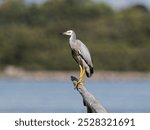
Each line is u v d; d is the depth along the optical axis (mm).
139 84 76562
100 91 56344
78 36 92500
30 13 103375
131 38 94812
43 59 88938
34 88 65188
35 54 89938
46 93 54281
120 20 97500
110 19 98625
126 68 87438
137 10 105000
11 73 89375
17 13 103875
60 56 88312
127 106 37906
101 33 93938
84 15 102500
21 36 91500
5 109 36188
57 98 46594
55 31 93438
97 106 12633
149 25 95875
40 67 89188
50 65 88812
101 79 84438
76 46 16000
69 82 82938
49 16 102562
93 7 103938
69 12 102375
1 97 48719
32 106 38781
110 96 48594
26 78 87750
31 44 90938
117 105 38750
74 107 36875
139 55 88438
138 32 95375
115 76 86188
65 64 88062
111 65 87125
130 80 85500
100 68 86625
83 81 15742
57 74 87062
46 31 93812
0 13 104062
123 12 104812
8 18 103562
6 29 94125
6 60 90875
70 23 95688
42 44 90562
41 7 103625
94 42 91062
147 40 94812
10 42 91312
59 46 90500
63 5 103250
